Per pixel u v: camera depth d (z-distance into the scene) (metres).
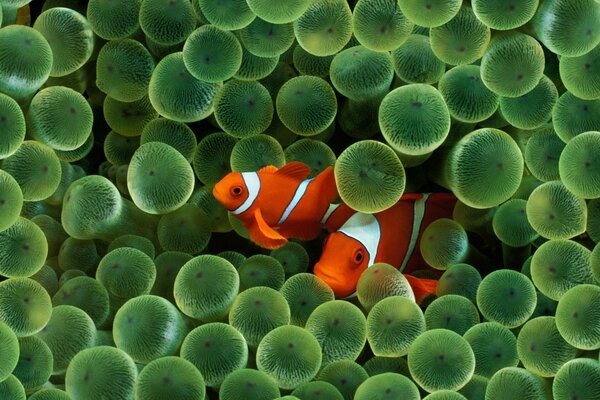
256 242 0.53
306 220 0.53
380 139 0.56
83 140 0.52
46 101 0.51
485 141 0.50
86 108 0.52
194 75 0.52
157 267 0.53
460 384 0.48
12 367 0.48
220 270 0.50
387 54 0.52
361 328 0.50
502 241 0.53
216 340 0.49
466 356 0.48
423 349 0.48
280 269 0.53
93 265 0.54
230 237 0.56
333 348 0.50
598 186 0.50
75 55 0.53
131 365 0.48
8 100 0.50
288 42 0.53
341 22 0.52
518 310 0.50
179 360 0.48
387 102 0.50
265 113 0.54
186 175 0.51
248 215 0.53
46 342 0.49
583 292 0.49
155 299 0.49
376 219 0.53
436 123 0.50
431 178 0.54
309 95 0.53
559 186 0.50
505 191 0.50
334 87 0.55
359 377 0.50
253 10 0.50
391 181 0.50
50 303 0.49
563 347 0.49
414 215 0.53
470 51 0.51
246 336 0.50
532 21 0.51
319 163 0.55
